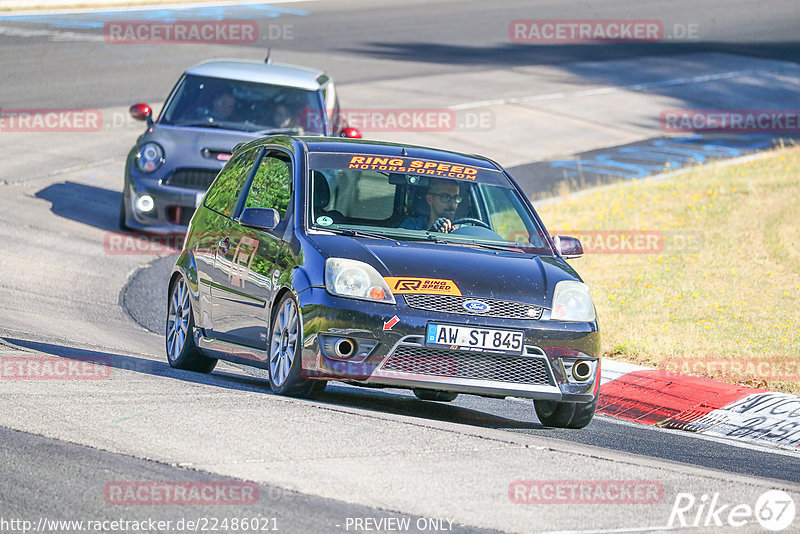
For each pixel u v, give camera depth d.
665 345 38.91
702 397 33.25
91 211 60.62
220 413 23.55
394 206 29.19
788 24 156.38
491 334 25.95
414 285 26.14
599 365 27.22
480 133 89.62
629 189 71.44
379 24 139.25
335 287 25.95
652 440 28.39
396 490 19.12
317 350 25.78
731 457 27.28
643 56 131.25
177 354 33.06
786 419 31.56
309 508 17.88
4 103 84.94
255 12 141.88
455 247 28.19
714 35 146.75
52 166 69.56
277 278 27.55
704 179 73.19
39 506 17.31
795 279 50.28
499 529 17.53
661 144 91.00
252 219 28.25
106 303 44.00
